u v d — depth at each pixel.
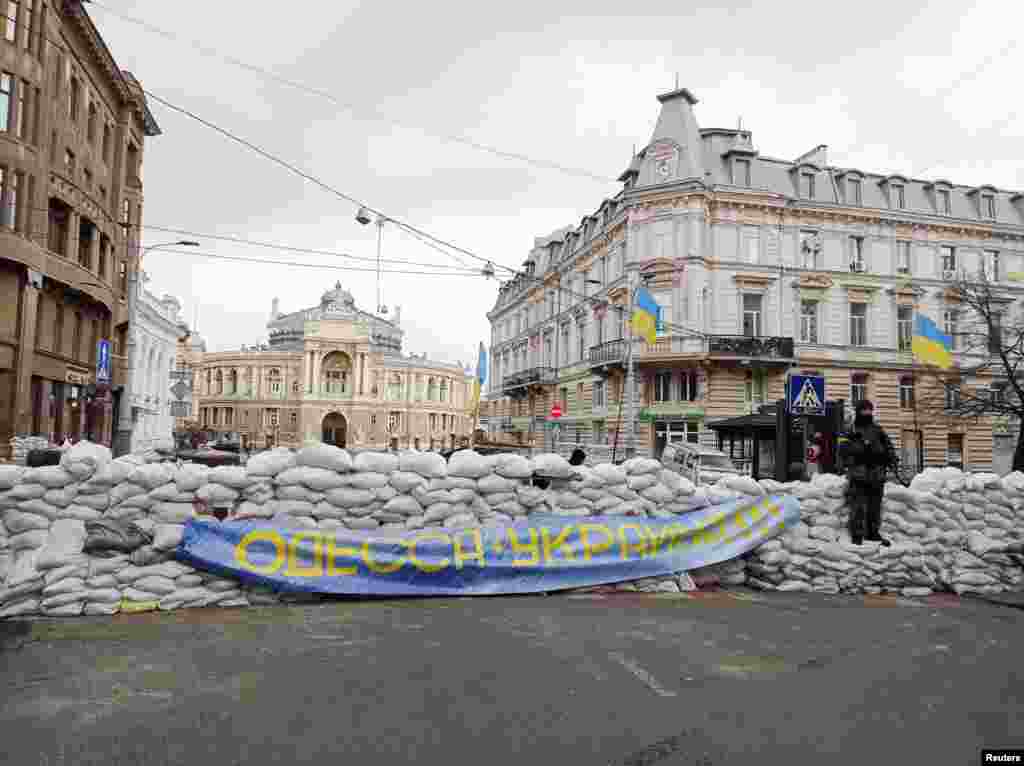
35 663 3.96
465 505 6.18
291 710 3.43
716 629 5.15
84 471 5.24
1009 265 33.44
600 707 3.61
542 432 41.84
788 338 28.48
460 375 94.00
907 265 32.06
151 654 4.17
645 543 6.38
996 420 31.80
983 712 3.69
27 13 20.16
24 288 20.06
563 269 40.28
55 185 22.05
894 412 30.84
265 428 81.50
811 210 30.59
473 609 5.44
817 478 7.18
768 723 3.48
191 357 81.56
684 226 28.78
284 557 5.47
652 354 28.62
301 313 93.25
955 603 6.41
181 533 5.30
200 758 2.92
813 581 6.66
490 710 3.52
